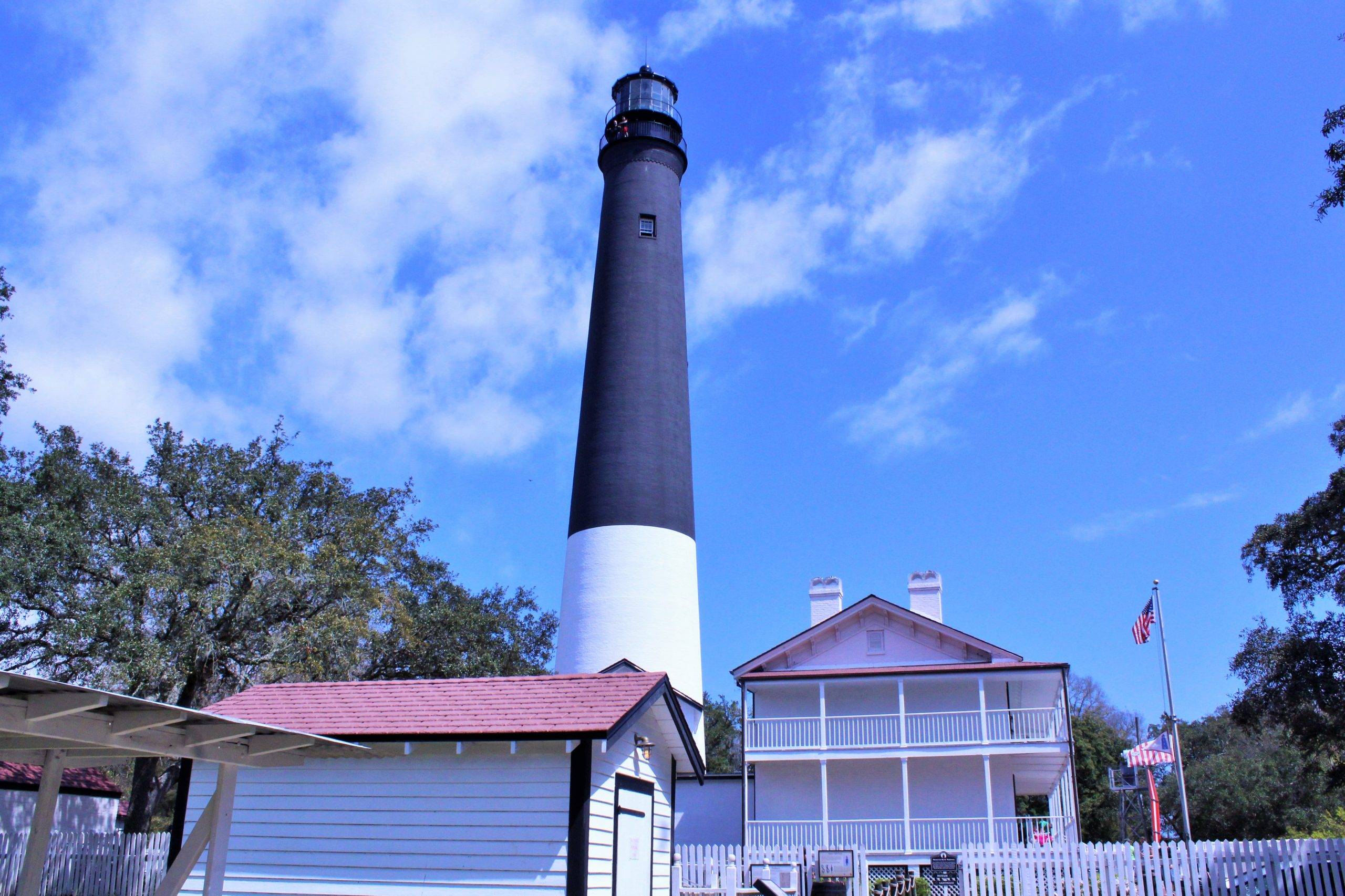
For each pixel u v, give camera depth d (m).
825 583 34.62
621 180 32.03
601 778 12.93
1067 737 26.33
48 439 28.86
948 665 28.23
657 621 27.28
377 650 31.17
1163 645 27.91
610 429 28.80
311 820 13.01
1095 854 18.77
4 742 9.23
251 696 14.81
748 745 28.56
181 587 25.72
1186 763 51.56
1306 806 42.03
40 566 24.78
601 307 30.48
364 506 33.22
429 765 12.82
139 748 9.13
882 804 28.59
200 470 31.44
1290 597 23.36
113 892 20.97
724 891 18.39
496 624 36.38
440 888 12.27
